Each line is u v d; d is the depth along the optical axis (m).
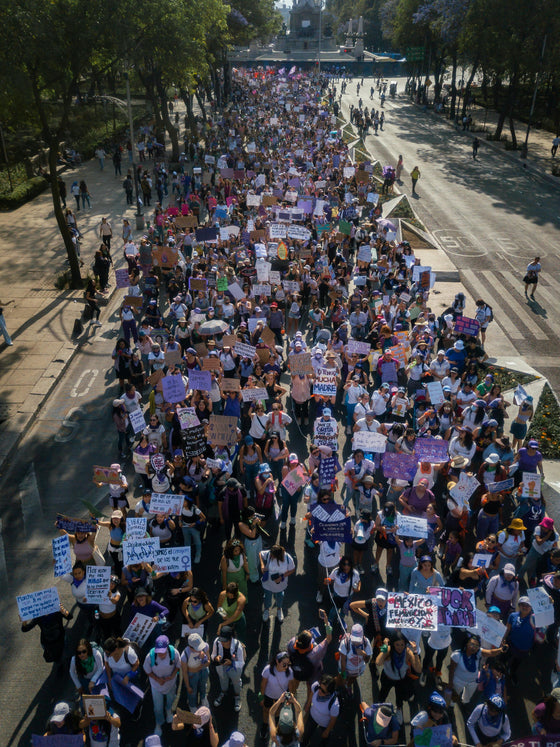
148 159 49.00
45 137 22.98
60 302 23.58
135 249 25.47
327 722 7.93
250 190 32.97
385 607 8.95
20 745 8.48
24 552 12.04
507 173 46.75
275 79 101.56
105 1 21.33
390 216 34.28
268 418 13.40
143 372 17.16
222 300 19.77
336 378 15.81
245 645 9.91
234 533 12.34
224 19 49.75
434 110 77.31
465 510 11.09
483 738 7.65
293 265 23.33
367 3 150.50
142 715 8.91
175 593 9.73
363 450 12.67
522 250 30.77
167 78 44.78
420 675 9.21
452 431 13.68
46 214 34.59
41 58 20.84
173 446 13.91
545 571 10.55
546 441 15.33
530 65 46.34
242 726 8.70
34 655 9.92
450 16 59.22
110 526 10.88
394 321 19.84
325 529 10.27
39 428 16.11
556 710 7.64
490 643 8.57
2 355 19.52
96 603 9.27
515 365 19.06
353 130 63.16
